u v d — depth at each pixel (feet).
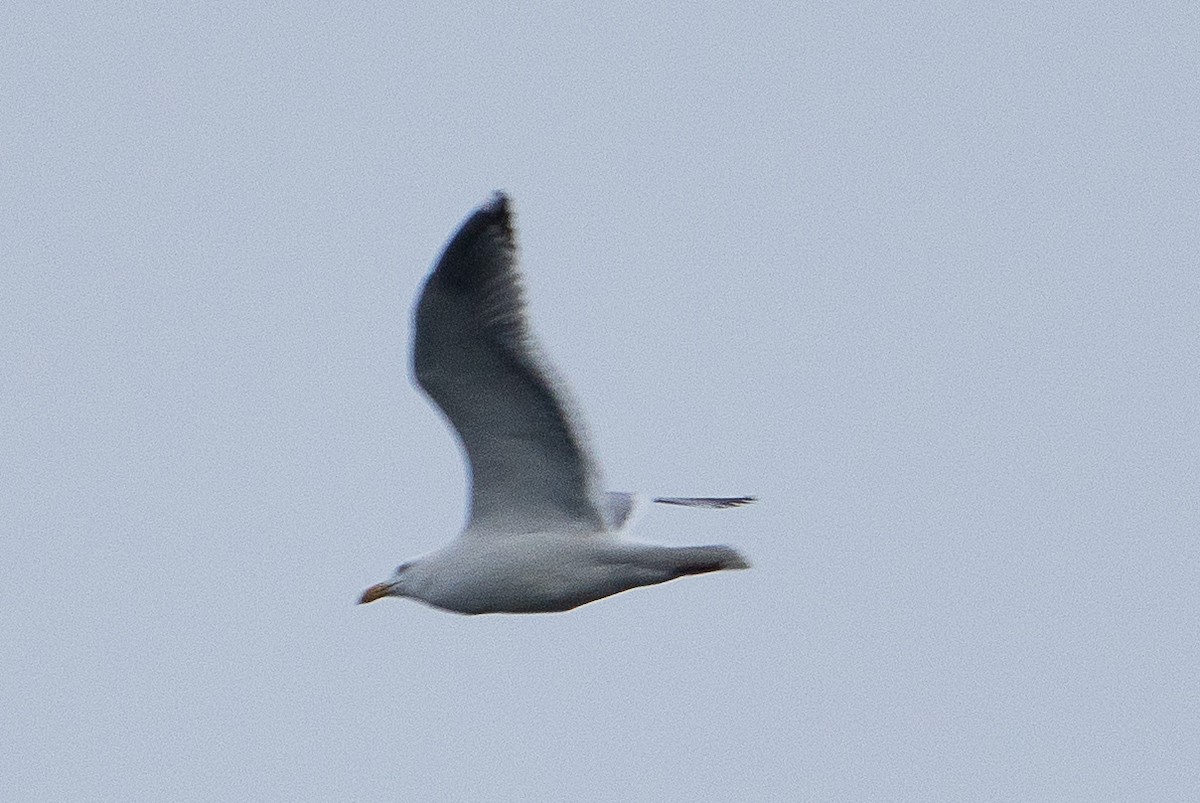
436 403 57.52
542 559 57.93
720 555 57.52
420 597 59.72
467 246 55.42
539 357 56.18
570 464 57.67
